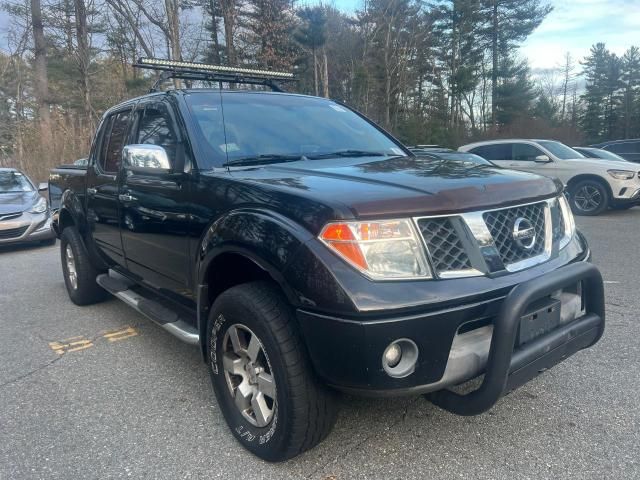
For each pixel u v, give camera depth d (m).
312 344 2.29
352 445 2.79
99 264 5.10
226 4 26.59
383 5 39.38
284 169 3.02
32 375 3.86
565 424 2.95
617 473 2.50
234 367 2.80
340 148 3.71
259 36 31.19
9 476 2.63
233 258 2.77
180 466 2.68
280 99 4.05
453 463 2.62
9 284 6.80
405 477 2.53
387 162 3.24
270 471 2.61
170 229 3.34
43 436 3.00
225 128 3.46
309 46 34.25
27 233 9.35
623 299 5.23
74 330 4.84
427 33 43.16
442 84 47.75
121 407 3.32
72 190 5.25
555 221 2.80
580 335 2.64
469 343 2.33
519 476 2.51
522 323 2.38
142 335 4.64
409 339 2.17
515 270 2.45
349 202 2.25
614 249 7.83
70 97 27.81
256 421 2.72
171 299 3.73
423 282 2.21
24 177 10.73
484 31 47.00
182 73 4.41
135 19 23.03
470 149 13.79
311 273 2.22
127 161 3.27
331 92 41.59
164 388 3.58
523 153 13.02
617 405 3.14
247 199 2.66
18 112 27.03
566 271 2.47
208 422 3.11
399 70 41.88
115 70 26.91
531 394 3.30
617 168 11.53
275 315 2.44
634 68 63.91
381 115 42.69
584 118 65.81
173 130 3.47
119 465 2.70
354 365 2.18
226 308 2.67
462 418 3.03
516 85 47.19
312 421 2.45
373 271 2.19
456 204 2.34
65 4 24.83
